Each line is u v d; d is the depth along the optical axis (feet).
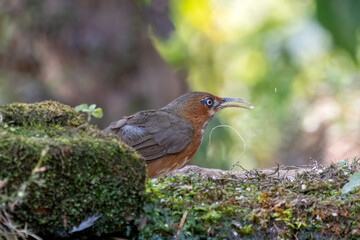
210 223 17.56
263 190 20.11
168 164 27.91
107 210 15.87
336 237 17.72
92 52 46.21
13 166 14.88
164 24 47.83
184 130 28.22
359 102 58.70
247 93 60.80
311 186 20.04
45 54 46.14
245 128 57.11
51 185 15.19
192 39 59.77
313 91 60.90
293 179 21.88
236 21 61.05
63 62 46.47
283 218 17.83
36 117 18.07
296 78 59.21
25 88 46.75
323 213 17.94
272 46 57.98
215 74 60.23
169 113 29.12
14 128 17.29
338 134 56.34
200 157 45.47
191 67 59.00
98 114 18.56
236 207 18.31
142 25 47.37
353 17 29.32
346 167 22.27
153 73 47.83
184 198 18.67
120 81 47.42
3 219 15.12
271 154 56.24
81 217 15.62
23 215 15.10
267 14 60.08
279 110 57.88
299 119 58.08
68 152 15.30
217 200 18.80
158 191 18.26
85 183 15.52
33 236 15.03
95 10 46.09
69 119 18.48
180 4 57.41
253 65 60.90
